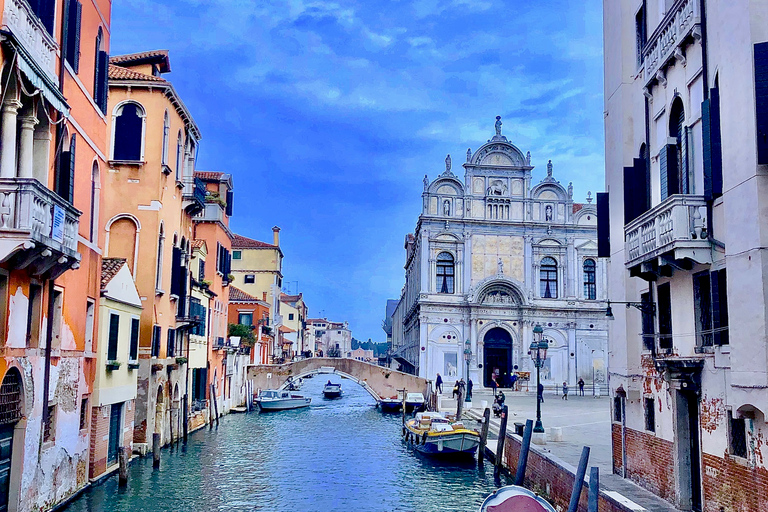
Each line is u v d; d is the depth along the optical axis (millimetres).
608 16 17141
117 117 24547
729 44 10539
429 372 47875
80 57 15977
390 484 21891
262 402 43562
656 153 14438
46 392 14203
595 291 49812
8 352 12430
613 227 16281
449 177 49438
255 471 23469
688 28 12414
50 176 13852
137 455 23172
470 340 48188
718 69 11336
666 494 13312
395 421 39906
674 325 13148
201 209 30250
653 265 13141
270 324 59375
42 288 13945
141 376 23359
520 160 50031
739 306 10203
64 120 14273
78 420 16547
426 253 48719
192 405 32031
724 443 11219
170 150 25703
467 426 30656
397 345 83312
